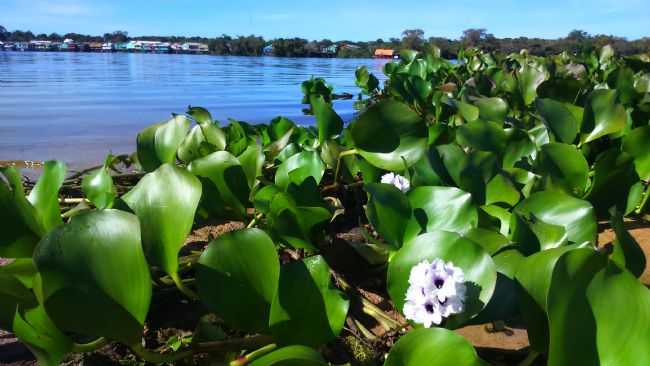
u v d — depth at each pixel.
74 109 7.00
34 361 1.45
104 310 1.16
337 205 2.41
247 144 2.92
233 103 8.04
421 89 4.37
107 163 2.89
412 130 2.19
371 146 2.23
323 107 2.59
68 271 1.16
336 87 11.40
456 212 1.68
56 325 1.13
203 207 2.00
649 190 2.39
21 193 1.64
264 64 23.11
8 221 1.53
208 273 1.31
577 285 1.08
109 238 1.20
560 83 3.58
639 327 1.06
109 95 8.91
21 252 1.54
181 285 1.44
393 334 1.57
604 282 1.10
